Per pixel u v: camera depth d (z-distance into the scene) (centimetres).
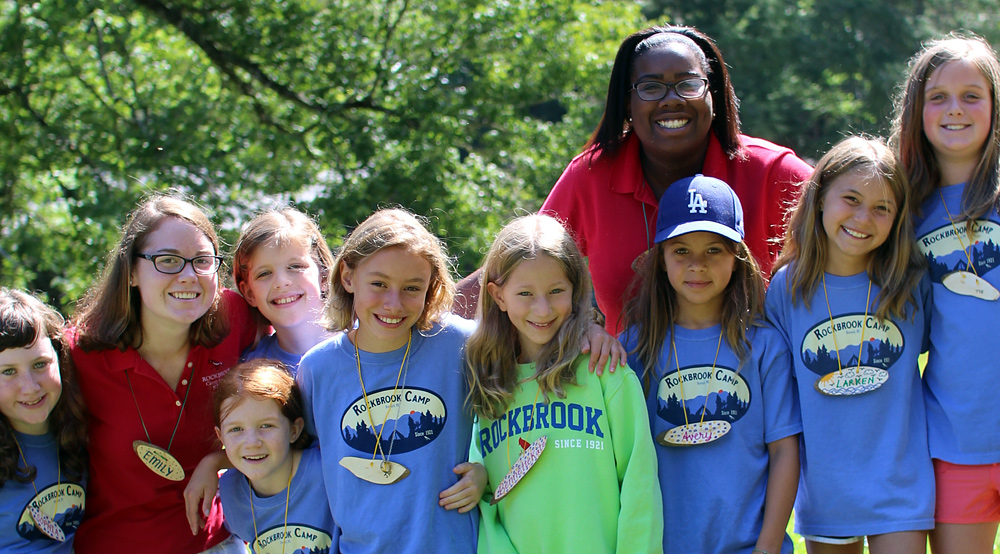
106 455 327
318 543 322
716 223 310
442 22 1242
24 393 307
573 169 378
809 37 2403
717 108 357
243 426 316
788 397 319
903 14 2469
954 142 316
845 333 316
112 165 1132
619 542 290
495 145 1329
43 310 319
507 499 308
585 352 311
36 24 1101
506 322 319
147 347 330
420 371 318
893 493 307
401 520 304
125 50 1184
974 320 310
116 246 331
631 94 352
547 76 1275
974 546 315
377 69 1215
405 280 307
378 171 1153
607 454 300
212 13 1192
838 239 313
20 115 1173
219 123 1188
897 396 312
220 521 347
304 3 1192
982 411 307
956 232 317
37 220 1213
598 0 1408
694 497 311
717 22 2534
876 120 2334
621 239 366
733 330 318
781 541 307
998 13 2520
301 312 356
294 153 1211
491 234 1156
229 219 1092
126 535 330
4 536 314
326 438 320
